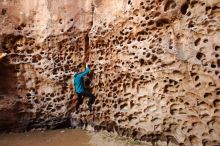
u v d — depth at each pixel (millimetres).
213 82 6016
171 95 6816
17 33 9008
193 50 6402
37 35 9078
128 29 7770
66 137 8328
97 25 8570
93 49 8719
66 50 9016
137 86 7559
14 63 8961
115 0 8188
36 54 9039
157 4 7125
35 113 8922
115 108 8023
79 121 8953
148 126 7250
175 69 6715
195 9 6430
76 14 9000
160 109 7035
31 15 9188
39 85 9047
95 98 8594
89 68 8586
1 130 8961
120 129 7910
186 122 6523
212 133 6070
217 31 6039
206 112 6168
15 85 8992
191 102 6418
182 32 6660
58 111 8961
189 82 6484
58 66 8992
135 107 7602
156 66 7121
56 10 9078
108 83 8203
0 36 8898
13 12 9102
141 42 7477
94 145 7539
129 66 7668
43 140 8242
